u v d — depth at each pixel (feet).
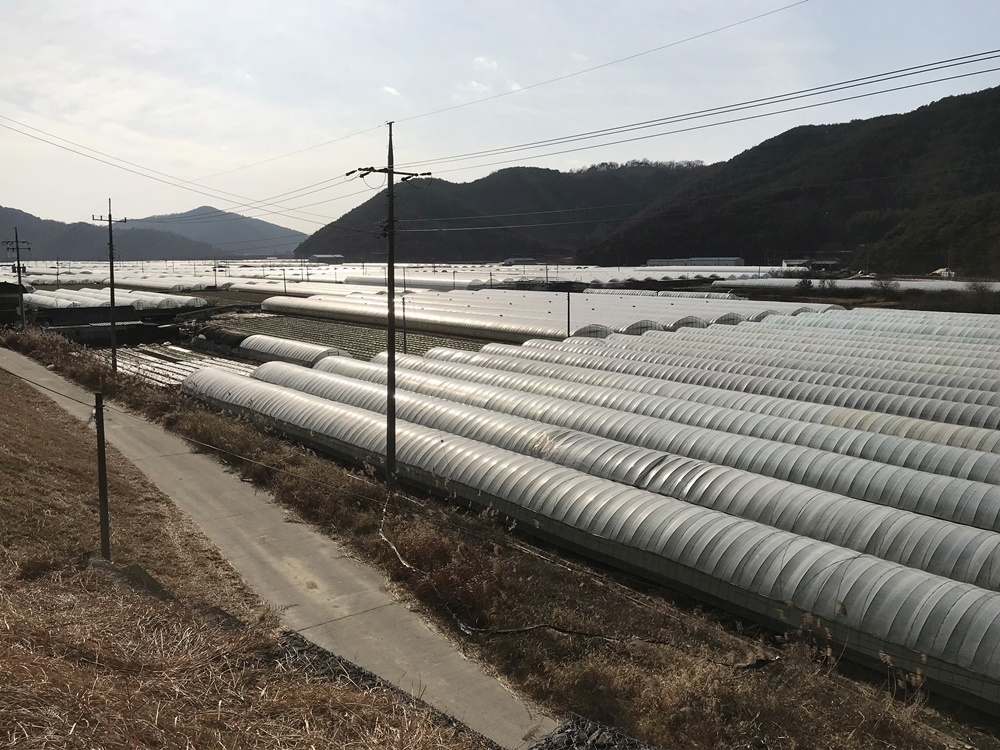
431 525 59.21
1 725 22.59
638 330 157.48
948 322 143.64
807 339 131.75
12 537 51.42
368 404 92.58
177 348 166.20
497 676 41.24
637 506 56.08
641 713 36.52
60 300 230.89
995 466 65.98
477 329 173.37
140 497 66.69
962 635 38.81
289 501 67.77
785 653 41.91
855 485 63.93
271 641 38.65
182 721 27.12
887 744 34.22
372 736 29.53
